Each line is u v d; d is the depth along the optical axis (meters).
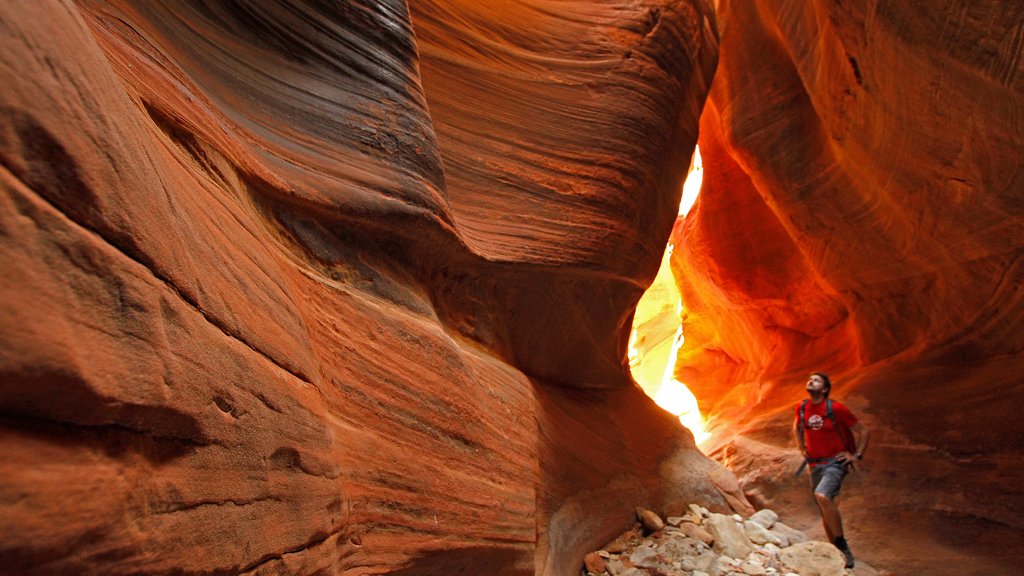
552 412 5.05
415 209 3.00
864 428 5.70
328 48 2.92
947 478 5.84
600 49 5.92
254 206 2.12
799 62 7.70
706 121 11.65
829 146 7.91
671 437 6.77
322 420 1.81
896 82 5.71
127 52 1.62
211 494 1.15
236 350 1.34
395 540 2.20
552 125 5.25
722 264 11.63
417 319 2.98
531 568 3.45
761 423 8.36
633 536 5.22
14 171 0.75
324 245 2.54
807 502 6.66
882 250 7.72
